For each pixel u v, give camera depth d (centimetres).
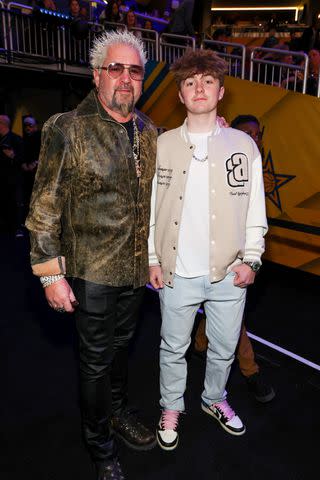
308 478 206
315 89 489
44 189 171
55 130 168
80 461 215
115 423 230
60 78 857
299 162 444
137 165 185
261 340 340
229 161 190
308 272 488
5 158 635
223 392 236
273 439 232
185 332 214
